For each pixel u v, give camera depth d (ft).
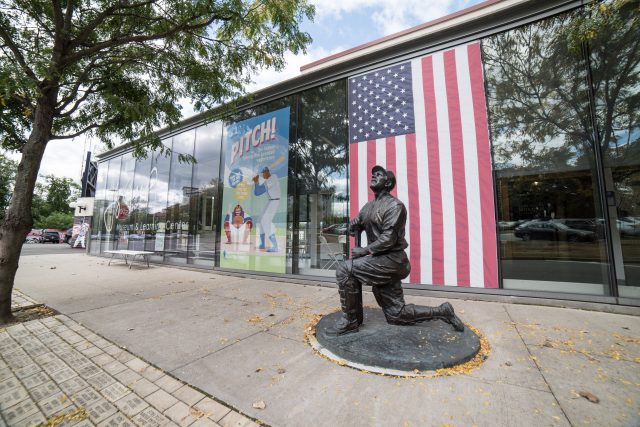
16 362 10.86
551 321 13.93
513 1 18.58
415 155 20.49
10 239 15.60
